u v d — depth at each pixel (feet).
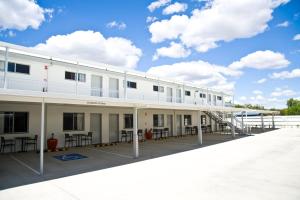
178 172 25.35
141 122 65.26
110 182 21.85
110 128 57.57
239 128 83.05
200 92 89.81
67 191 19.26
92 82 53.52
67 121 48.96
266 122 124.98
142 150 43.83
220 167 27.45
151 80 65.41
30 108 43.39
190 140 61.82
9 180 23.03
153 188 19.74
